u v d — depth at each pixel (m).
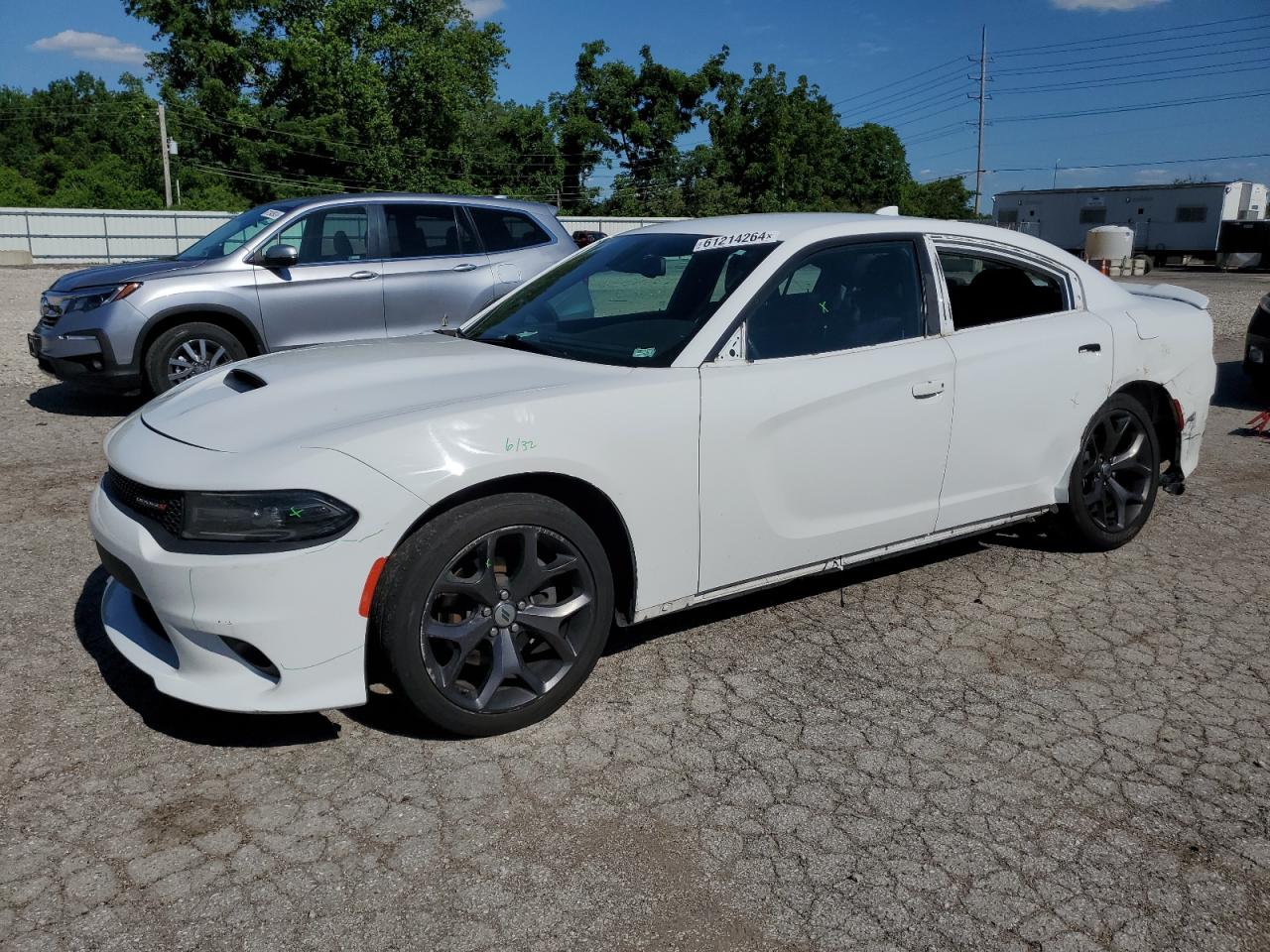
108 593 3.43
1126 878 2.53
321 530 2.75
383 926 2.29
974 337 4.12
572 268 4.34
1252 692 3.51
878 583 4.48
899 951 2.26
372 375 3.37
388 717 3.23
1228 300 21.53
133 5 51.94
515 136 55.34
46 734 3.08
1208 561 4.82
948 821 2.74
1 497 5.55
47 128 85.19
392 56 51.72
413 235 8.38
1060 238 44.38
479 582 2.98
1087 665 3.70
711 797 2.82
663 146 56.38
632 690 3.45
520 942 2.26
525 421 3.03
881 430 3.78
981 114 69.31
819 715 3.30
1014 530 5.26
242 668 2.82
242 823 2.66
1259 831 2.73
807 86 56.19
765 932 2.31
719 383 3.40
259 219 8.24
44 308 7.90
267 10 52.41
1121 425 4.66
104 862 2.50
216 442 2.96
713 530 3.45
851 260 3.86
